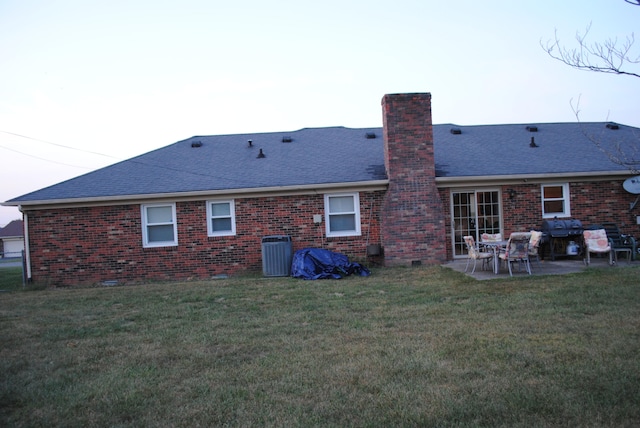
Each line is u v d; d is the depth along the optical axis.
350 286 10.45
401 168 13.63
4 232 57.00
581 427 3.57
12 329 7.55
